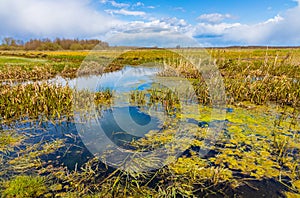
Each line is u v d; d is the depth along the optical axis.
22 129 5.04
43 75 11.62
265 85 7.43
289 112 6.03
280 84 7.48
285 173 3.29
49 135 4.72
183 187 2.98
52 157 3.78
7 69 12.05
